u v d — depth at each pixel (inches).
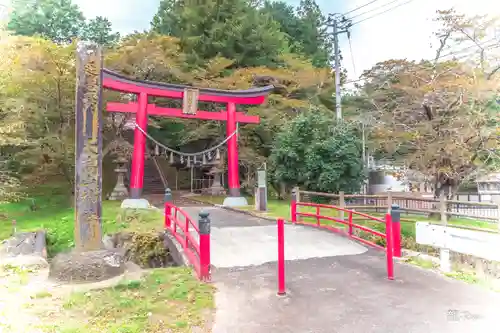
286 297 229.0
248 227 473.1
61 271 265.7
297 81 1029.2
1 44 543.5
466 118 576.7
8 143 612.7
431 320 193.0
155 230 438.3
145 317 195.9
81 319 193.3
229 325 188.9
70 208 687.1
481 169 606.2
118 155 907.4
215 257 329.1
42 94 679.1
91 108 289.4
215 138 1034.1
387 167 1090.7
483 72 601.0
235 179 736.3
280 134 771.4
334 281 259.8
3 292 238.7
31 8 1312.7
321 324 190.1
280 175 730.2
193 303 218.5
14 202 738.2
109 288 243.4
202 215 267.7
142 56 856.9
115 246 425.4
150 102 1000.2
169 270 288.7
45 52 611.8
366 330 182.5
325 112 924.6
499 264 284.7
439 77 647.1
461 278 267.0
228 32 1039.0
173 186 1198.3
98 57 293.9
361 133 908.0
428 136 648.4
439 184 642.2
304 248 361.7
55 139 684.1
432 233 284.5
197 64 1026.1
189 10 1074.1
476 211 656.4
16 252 380.5
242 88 927.0
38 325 184.5
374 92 889.5
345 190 665.0
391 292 236.1
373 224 541.3
